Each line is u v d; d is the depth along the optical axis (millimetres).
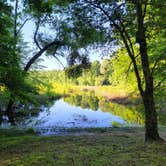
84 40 11984
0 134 15484
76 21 11508
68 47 23375
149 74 10727
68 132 16828
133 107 35812
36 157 8695
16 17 21203
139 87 10922
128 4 10680
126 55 16625
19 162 8281
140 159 8086
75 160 8172
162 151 9000
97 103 45938
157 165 7500
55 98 52906
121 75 18344
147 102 10766
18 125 21062
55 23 22828
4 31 14703
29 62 23734
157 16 10523
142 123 22547
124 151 9180
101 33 11430
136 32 10625
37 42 24609
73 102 47781
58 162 8016
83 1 10812
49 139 12602
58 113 29984
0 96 20438
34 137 13469
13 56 14898
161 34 11492
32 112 27219
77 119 25562
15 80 15711
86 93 75688
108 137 13047
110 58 12555
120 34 11227
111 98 53594
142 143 10609
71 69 24688
